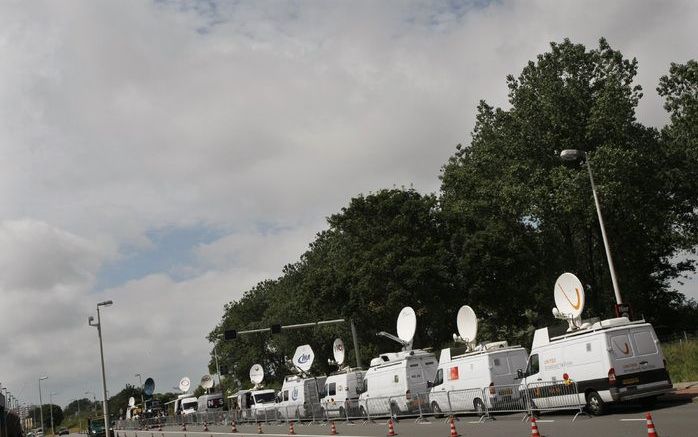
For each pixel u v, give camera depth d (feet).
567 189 119.03
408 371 90.27
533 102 132.57
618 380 57.72
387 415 92.22
